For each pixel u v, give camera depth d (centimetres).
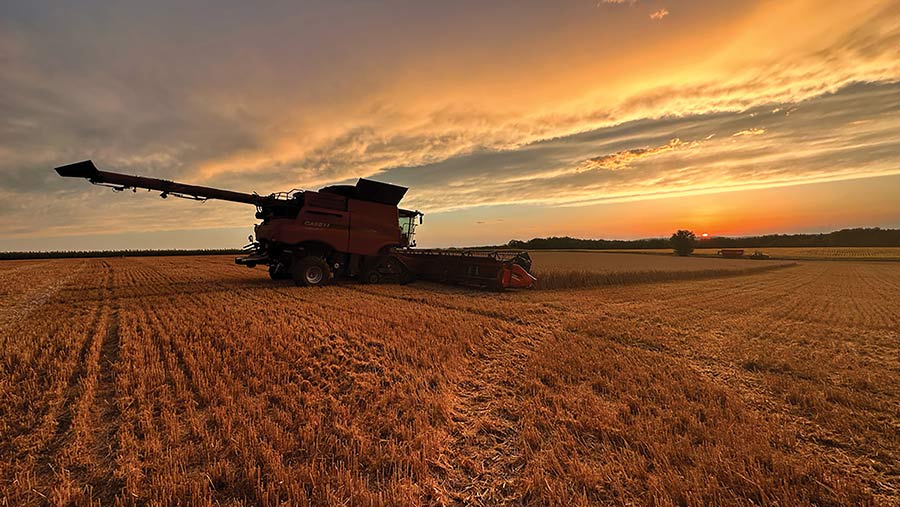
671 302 1259
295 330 691
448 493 259
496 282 1420
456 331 714
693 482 255
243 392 404
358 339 642
